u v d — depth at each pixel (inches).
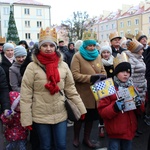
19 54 157.8
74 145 161.9
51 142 120.9
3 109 121.6
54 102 116.2
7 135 139.3
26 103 114.9
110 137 123.4
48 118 116.0
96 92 117.3
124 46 247.0
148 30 2066.9
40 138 117.6
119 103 112.4
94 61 156.8
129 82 122.8
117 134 119.8
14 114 134.4
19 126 137.9
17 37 1096.8
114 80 123.3
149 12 2037.4
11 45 186.1
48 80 114.7
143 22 2095.2
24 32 2186.3
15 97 135.2
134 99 115.8
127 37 274.4
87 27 1584.6
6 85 124.1
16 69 159.0
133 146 162.4
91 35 154.6
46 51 116.6
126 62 121.6
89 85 153.7
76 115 120.4
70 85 125.4
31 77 115.2
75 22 1466.5
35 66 116.4
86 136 161.3
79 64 154.6
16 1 2186.3
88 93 154.3
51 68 115.3
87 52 154.9
